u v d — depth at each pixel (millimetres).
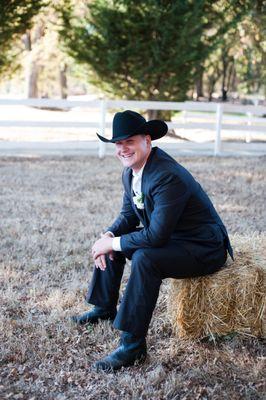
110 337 3359
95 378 2898
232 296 3271
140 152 2975
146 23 13250
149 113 15203
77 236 5387
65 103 11086
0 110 23078
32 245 5035
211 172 9484
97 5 13438
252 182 8711
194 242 3080
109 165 10039
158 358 3119
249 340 3352
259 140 15586
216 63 28922
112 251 3236
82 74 14641
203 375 2928
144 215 3156
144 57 13930
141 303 2949
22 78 31250
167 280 4219
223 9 14789
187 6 13328
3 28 13086
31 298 3877
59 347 3215
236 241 3707
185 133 17000
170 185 2934
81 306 3777
